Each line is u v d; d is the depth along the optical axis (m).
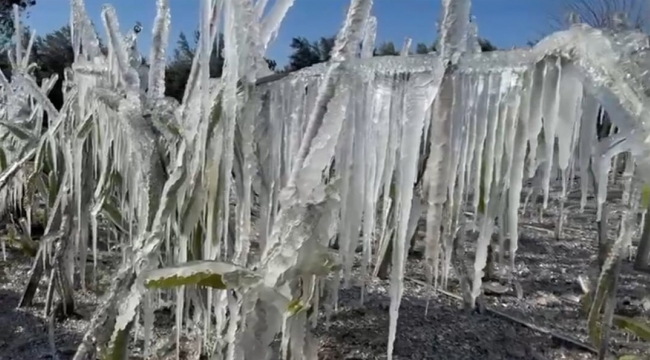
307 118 1.12
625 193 0.95
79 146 1.97
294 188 0.94
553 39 0.86
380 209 2.99
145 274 0.97
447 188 1.00
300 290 1.07
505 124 0.96
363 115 1.09
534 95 0.90
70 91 2.11
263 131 1.14
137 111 1.39
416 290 2.68
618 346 2.09
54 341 1.98
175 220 1.41
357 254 3.11
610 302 0.99
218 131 1.19
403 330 2.18
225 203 1.19
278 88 1.14
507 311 2.45
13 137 2.95
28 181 2.71
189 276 0.93
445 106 0.95
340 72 0.96
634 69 0.73
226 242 1.34
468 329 2.23
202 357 1.75
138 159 1.38
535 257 3.34
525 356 2.03
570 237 3.85
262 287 0.94
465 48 0.93
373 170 1.10
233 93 1.11
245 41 1.09
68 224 2.12
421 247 3.36
